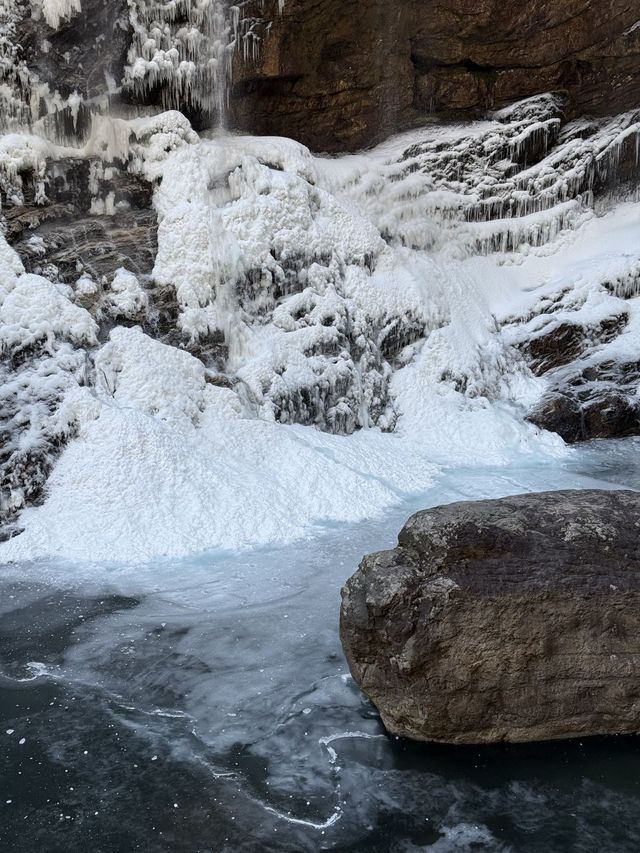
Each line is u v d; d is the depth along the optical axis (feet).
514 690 11.83
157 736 12.49
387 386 30.35
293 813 10.88
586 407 31.01
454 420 29.81
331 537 20.48
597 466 27.40
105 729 12.66
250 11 33.99
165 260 26.63
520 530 12.14
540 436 29.96
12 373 21.89
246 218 28.43
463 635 11.56
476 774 11.62
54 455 20.83
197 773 11.64
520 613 11.57
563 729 12.09
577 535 12.10
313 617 16.20
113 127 28.27
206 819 10.74
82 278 25.11
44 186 26.58
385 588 11.77
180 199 27.78
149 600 17.04
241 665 14.46
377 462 25.30
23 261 24.44
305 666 14.42
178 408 23.18
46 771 11.67
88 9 28.09
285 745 12.28
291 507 21.49
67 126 27.99
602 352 33.27
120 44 29.30
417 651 11.57
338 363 28.43
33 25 27.14
